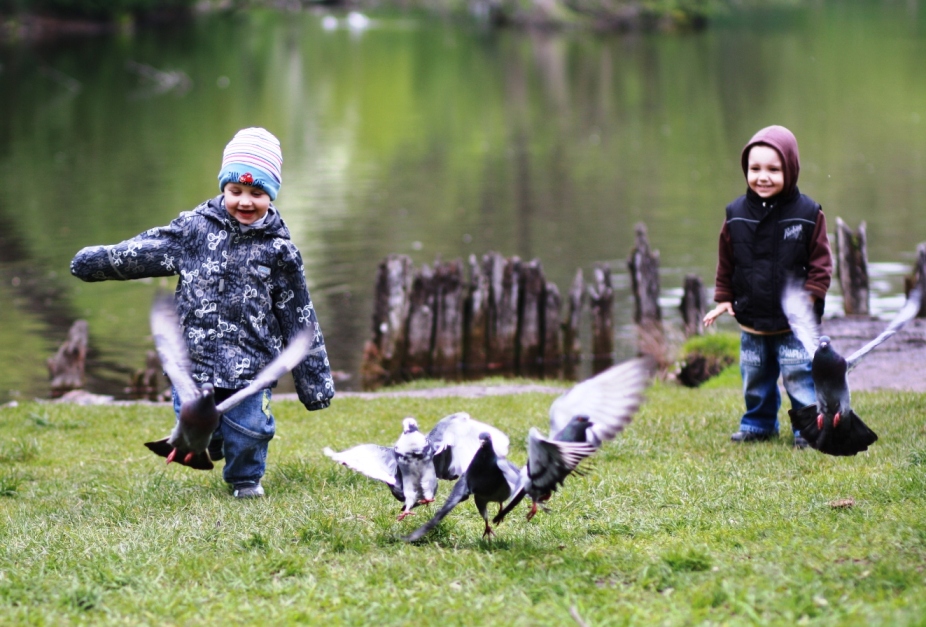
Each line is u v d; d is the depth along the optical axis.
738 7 98.31
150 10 84.50
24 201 30.70
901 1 103.44
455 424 6.14
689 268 23.36
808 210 9.15
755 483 7.83
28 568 6.29
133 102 51.75
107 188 32.75
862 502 6.97
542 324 18.39
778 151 9.03
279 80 60.81
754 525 6.55
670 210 29.73
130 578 5.95
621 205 30.56
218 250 7.97
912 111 47.47
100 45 72.25
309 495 8.05
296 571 6.02
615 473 8.48
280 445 10.38
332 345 19.02
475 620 5.14
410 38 83.62
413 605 5.36
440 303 17.97
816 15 93.75
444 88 58.44
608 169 36.66
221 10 93.44
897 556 5.59
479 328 18.16
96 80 58.25
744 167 9.35
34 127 44.31
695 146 41.03
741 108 49.94
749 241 9.29
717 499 7.38
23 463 10.00
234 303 7.98
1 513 8.05
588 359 18.38
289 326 8.27
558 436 5.50
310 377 8.31
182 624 5.30
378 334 17.81
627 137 43.50
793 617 4.87
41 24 75.25
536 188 33.41
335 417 11.85
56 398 15.83
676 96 54.03
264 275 8.03
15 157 37.94
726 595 5.16
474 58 71.06
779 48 72.38
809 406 7.14
